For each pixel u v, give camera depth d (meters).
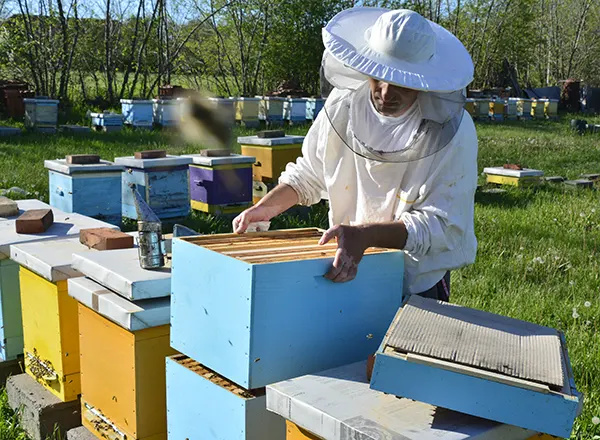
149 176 5.96
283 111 16.02
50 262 2.44
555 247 5.42
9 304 2.88
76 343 2.54
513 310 3.86
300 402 1.43
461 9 26.55
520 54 27.33
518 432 1.39
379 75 1.57
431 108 1.67
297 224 6.16
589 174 9.95
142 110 13.81
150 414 2.13
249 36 20.44
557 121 20.81
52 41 17.27
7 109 14.25
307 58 20.12
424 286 1.91
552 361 1.36
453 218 1.80
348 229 1.68
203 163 6.37
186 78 22.16
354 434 1.31
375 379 1.37
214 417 1.76
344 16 1.75
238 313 1.60
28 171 7.76
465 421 1.36
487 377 1.30
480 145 12.72
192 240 1.85
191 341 1.80
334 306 1.71
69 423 2.60
